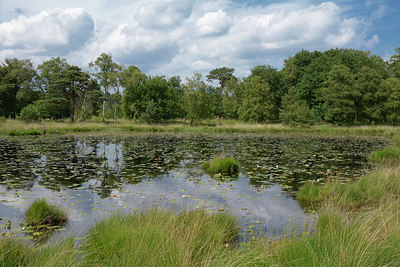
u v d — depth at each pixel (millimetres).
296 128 36406
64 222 5305
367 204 6227
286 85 53531
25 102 56375
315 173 10102
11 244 3627
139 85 49812
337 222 4266
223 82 80625
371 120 44438
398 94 42344
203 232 4344
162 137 26672
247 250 3508
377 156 13031
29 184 8391
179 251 3186
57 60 57625
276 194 7387
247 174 10055
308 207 6262
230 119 58156
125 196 7148
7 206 6266
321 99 46906
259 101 46812
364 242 3121
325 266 2703
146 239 3580
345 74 43125
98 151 16344
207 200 6809
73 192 7527
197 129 35312
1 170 10438
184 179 9242
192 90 41594
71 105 49750
